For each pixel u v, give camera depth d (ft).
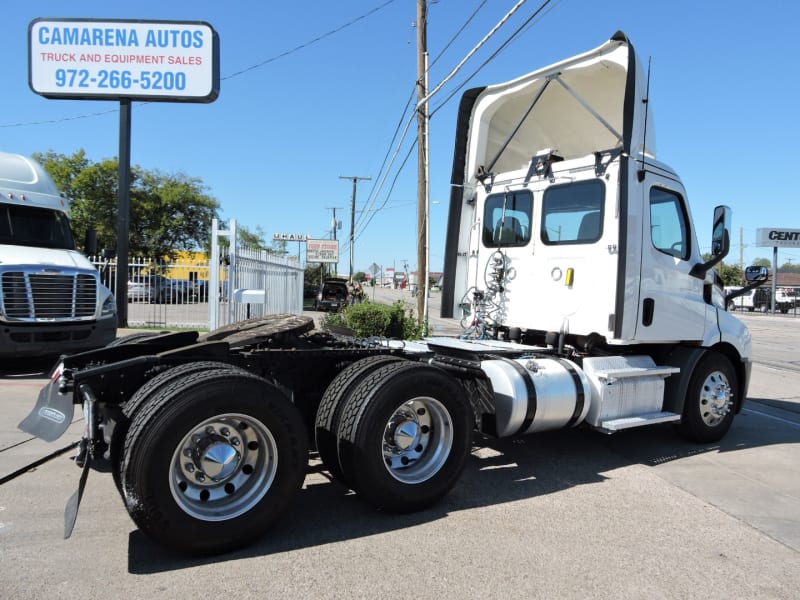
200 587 10.21
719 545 12.67
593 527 13.46
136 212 98.99
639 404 19.13
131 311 62.85
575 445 20.70
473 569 11.21
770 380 39.45
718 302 22.25
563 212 20.13
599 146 22.86
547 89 21.20
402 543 12.29
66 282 30.40
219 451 11.39
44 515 13.17
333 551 11.82
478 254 23.45
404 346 18.31
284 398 12.02
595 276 19.01
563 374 17.52
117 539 12.05
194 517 10.98
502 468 17.87
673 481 16.97
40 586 10.12
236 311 41.50
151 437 10.52
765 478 17.43
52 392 13.14
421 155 48.78
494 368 17.02
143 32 46.32
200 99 47.09
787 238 157.79
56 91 45.88
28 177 34.14
